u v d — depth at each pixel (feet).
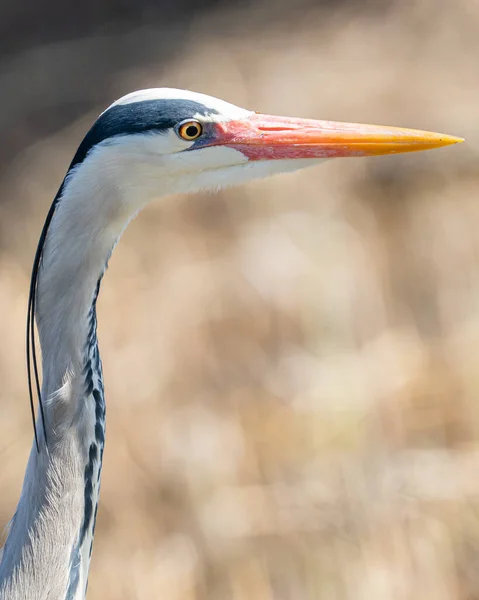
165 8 61.98
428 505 29.43
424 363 34.47
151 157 18.25
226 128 19.07
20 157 50.14
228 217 43.83
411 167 44.29
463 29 54.34
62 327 17.22
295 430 32.58
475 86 49.08
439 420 32.48
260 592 28.58
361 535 29.04
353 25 56.75
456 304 37.91
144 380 35.27
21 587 16.90
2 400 34.96
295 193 44.04
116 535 30.58
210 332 37.55
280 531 29.50
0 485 32.45
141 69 55.93
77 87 55.42
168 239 42.93
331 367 34.96
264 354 36.50
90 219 17.44
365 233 41.70
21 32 61.82
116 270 41.27
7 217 45.78
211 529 29.86
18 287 40.40
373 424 32.42
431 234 41.27
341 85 50.72
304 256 40.27
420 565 28.43
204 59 55.62
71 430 17.21
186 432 33.04
